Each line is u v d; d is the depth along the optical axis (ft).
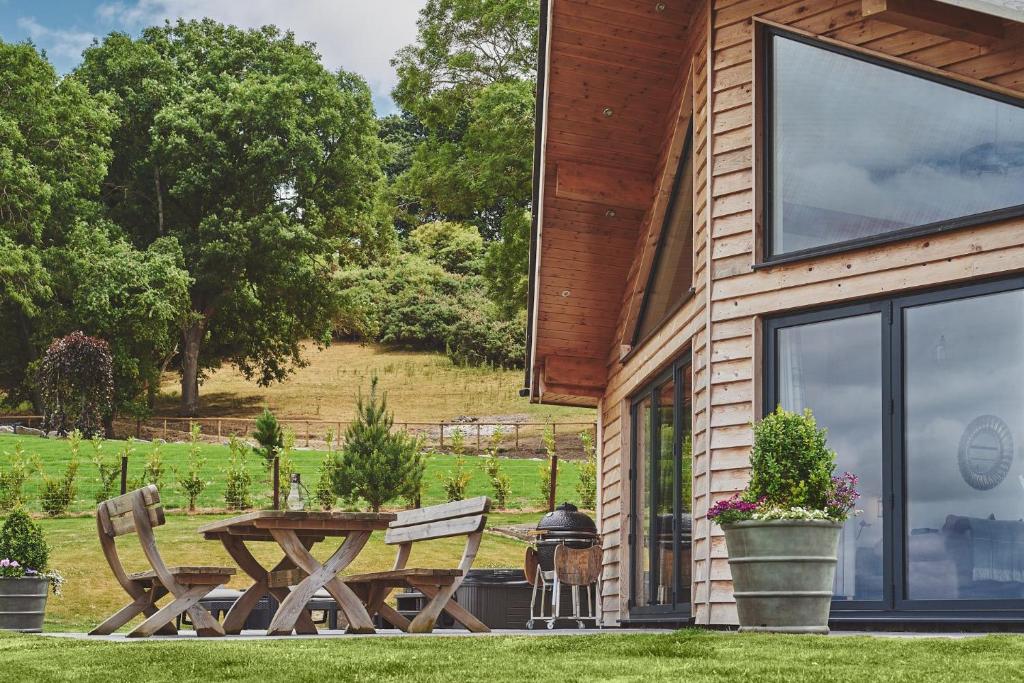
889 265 28.55
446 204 106.11
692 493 32.71
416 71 104.06
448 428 143.64
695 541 32.22
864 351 29.04
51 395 127.54
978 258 27.14
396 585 29.68
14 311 148.97
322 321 173.68
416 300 198.59
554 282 46.55
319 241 167.73
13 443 109.60
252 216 165.58
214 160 161.89
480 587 46.03
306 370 191.21
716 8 33.45
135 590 28.40
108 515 28.14
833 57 30.99
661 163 42.27
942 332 27.84
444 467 103.09
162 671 16.58
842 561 28.45
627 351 43.98
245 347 174.40
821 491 24.16
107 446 111.86
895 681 14.12
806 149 31.07
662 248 41.93
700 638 20.20
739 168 31.99
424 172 106.11
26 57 145.69
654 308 42.32
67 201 148.36
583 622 45.06
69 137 146.51
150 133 163.94
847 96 30.55
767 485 24.43
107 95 151.84
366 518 26.35
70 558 62.75
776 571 23.53
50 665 17.57
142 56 166.40
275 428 86.63
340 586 26.05
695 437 32.78
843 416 29.07
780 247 31.04
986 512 26.61
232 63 170.60
